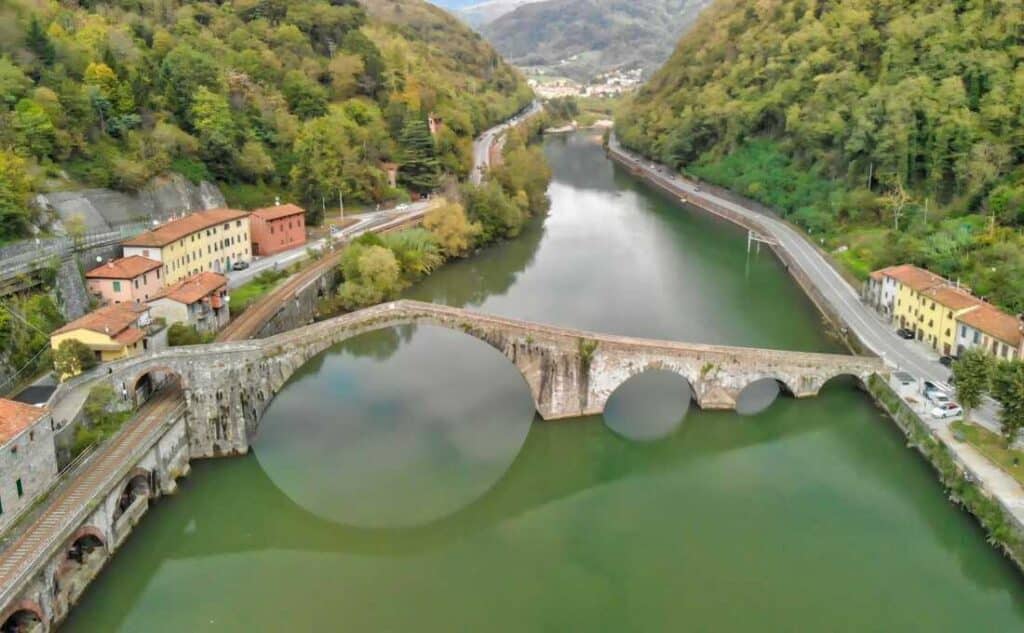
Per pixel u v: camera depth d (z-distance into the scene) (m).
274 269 121.44
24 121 106.62
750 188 193.38
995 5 161.62
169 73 147.38
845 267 132.50
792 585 61.28
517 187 183.75
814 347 107.88
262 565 65.12
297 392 94.69
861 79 180.38
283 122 165.50
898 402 82.81
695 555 65.25
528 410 90.88
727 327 116.06
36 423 59.44
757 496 73.81
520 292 132.25
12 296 81.94
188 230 111.06
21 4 137.50
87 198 109.69
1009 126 134.88
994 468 67.88
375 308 83.75
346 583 62.72
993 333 85.38
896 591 60.28
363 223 155.00
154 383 79.69
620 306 125.38
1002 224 119.38
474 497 74.44
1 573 51.06
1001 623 56.75
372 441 83.81
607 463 80.25
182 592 61.84
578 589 61.53
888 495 73.12
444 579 62.94
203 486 74.62
